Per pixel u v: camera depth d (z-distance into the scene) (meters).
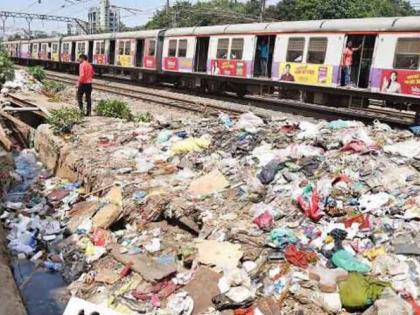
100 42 34.56
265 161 8.55
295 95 19.66
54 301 6.18
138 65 30.12
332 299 5.04
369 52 17.22
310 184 7.38
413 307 4.84
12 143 14.01
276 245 6.03
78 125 12.86
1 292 5.55
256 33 20.56
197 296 5.48
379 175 7.47
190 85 25.92
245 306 5.23
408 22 15.21
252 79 20.97
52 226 8.07
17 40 54.97
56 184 10.28
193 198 7.74
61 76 36.34
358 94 16.88
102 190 8.69
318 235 6.23
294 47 18.94
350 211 6.61
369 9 53.19
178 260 6.38
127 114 14.73
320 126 10.48
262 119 11.77
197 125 11.78
